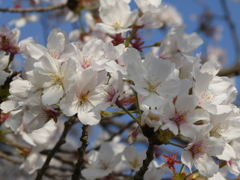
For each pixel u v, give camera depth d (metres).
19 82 0.41
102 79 0.40
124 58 0.40
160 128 0.40
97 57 0.42
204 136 0.39
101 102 0.40
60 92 0.40
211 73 0.42
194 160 0.40
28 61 0.41
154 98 0.39
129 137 0.41
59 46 0.41
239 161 0.41
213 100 0.40
